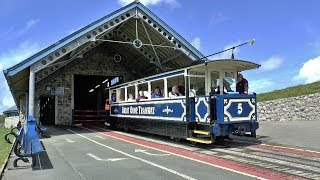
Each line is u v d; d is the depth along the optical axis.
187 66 15.02
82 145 14.88
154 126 17.34
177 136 15.12
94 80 35.34
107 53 30.58
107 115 25.27
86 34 21.61
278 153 11.88
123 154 12.22
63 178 8.56
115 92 23.81
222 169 9.33
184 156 11.62
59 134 20.08
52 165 10.31
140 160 10.91
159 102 16.61
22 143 10.54
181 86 14.76
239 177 8.34
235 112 13.41
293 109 25.77
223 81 15.02
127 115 20.84
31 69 20.11
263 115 28.39
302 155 11.38
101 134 19.97
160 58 27.70
